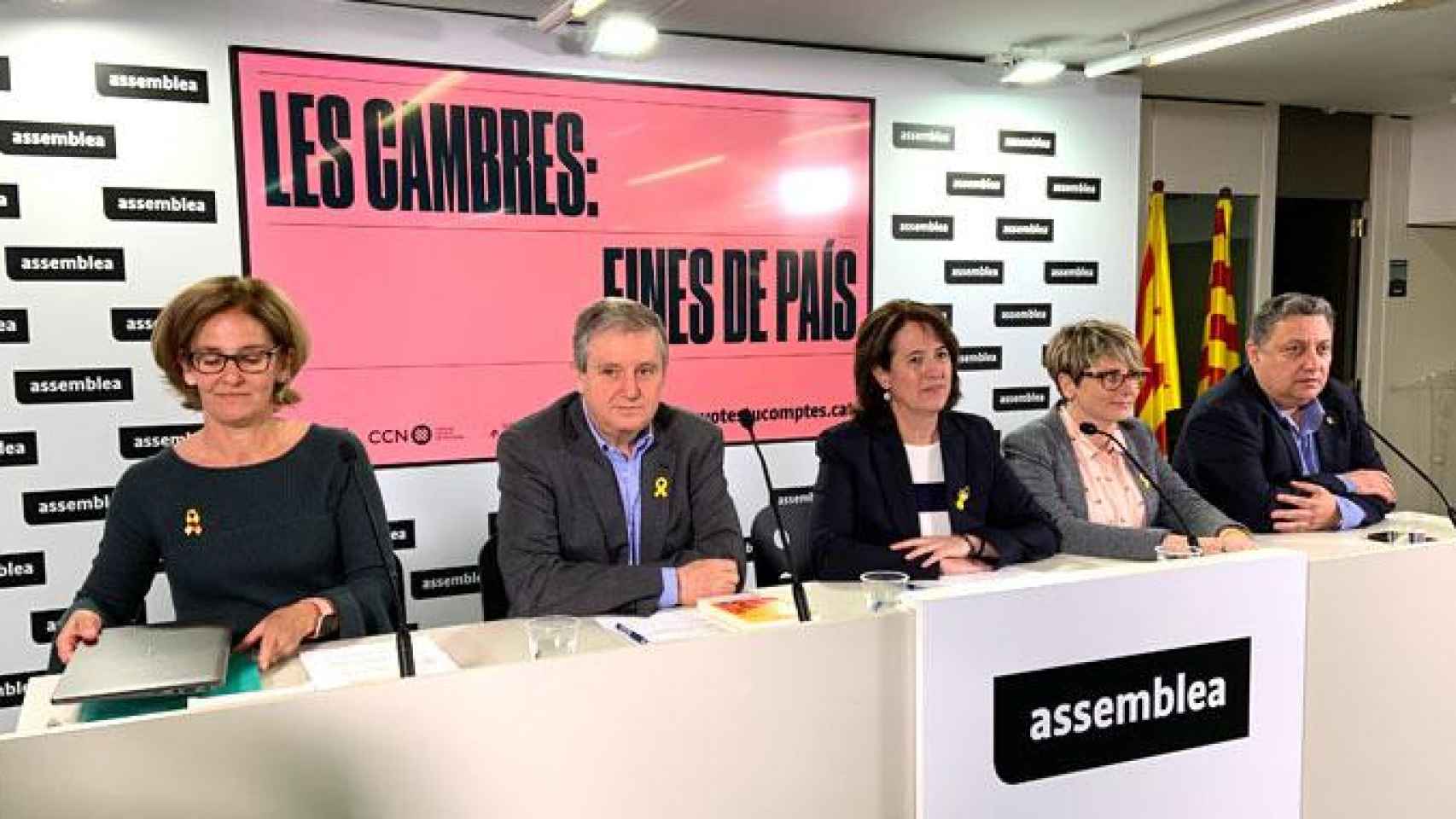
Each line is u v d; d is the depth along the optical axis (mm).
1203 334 5227
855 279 4012
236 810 899
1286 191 5336
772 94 3816
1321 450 2797
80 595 1814
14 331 2928
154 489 1832
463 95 3383
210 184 3105
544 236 3525
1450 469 5848
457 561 3471
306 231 3221
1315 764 1475
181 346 1804
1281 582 1381
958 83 4113
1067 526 2371
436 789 971
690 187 3723
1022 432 2604
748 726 1106
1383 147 5535
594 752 1035
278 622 1562
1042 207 4320
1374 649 1513
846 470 2268
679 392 3768
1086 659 1240
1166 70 4375
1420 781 1596
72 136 2945
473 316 3447
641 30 3396
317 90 3201
